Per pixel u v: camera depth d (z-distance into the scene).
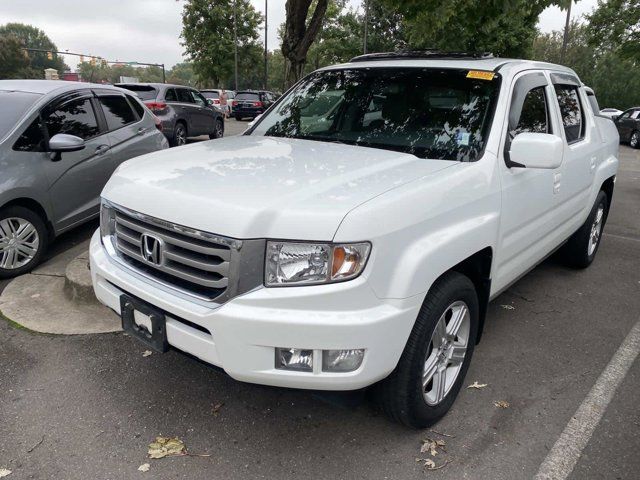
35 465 2.53
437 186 2.61
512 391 3.24
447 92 3.44
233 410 2.98
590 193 4.80
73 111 5.46
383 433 2.83
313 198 2.34
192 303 2.37
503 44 25.53
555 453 2.70
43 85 5.50
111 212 2.83
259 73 49.88
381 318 2.27
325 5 9.36
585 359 3.65
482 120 3.20
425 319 2.53
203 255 2.35
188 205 2.39
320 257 2.21
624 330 4.11
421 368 2.58
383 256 2.29
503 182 3.07
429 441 2.77
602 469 2.60
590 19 26.38
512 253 3.39
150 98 13.72
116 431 2.79
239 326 2.22
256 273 2.24
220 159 2.95
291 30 9.36
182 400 3.06
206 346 2.34
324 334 2.21
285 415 2.96
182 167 2.82
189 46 41.78
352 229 2.21
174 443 2.71
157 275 2.57
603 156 5.07
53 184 5.02
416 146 3.22
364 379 2.30
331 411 3.00
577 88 4.70
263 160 2.90
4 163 4.59
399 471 2.56
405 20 7.43
